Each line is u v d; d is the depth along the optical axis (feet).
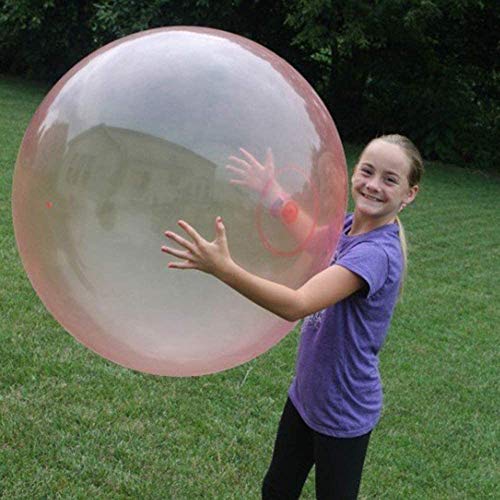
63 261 6.20
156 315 6.00
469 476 11.56
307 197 6.16
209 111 5.79
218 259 5.66
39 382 11.72
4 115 34.55
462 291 20.59
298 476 8.07
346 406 7.30
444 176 38.70
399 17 38.14
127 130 5.78
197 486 10.03
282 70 6.48
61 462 10.02
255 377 13.23
